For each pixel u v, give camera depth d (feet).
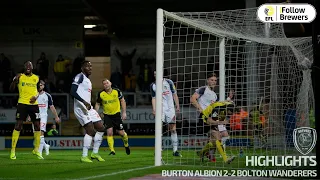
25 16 167.84
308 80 65.82
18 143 113.29
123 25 168.25
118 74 152.05
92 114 62.39
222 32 64.69
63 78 150.71
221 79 71.46
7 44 169.89
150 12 160.45
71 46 169.07
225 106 62.28
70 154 83.30
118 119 73.20
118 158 69.87
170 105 70.33
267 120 70.59
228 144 69.77
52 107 75.82
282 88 71.31
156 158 53.88
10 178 43.09
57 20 168.86
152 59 164.04
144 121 128.06
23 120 67.87
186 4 152.97
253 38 64.18
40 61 151.94
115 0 149.38
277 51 71.26
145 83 153.48
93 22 176.55
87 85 60.13
